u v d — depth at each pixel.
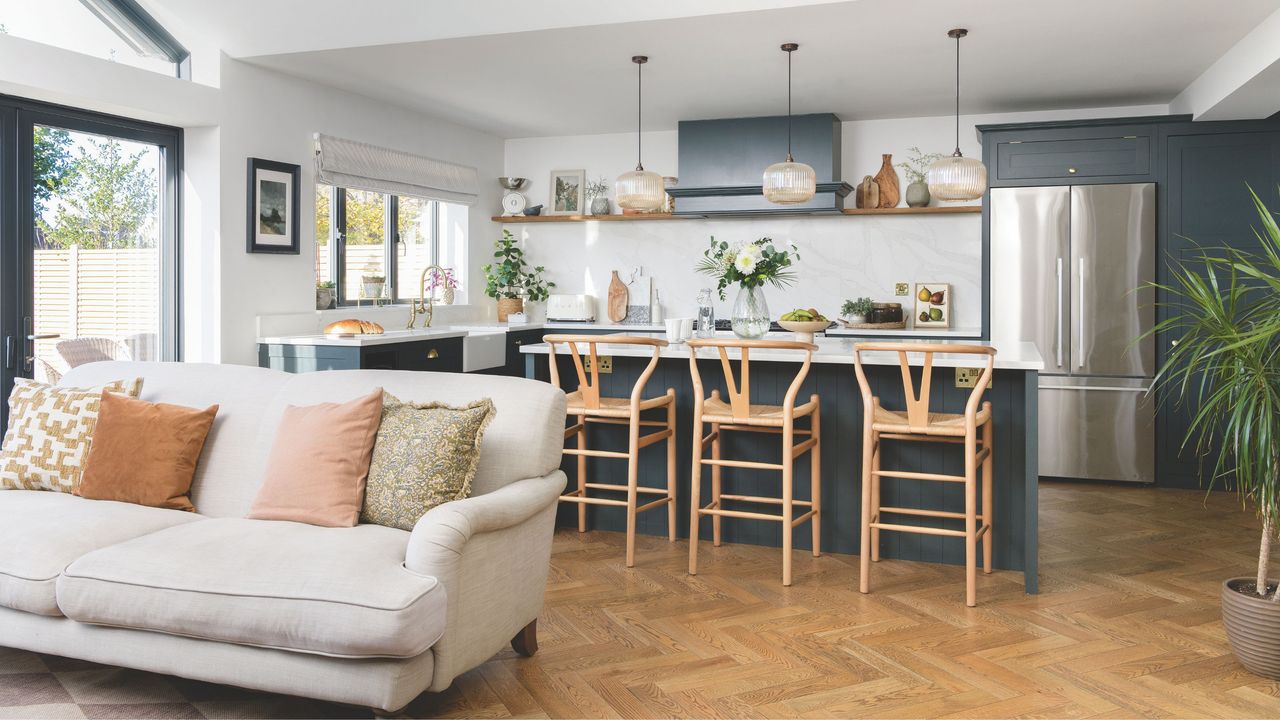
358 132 6.11
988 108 6.42
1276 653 2.79
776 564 4.07
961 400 4.07
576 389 4.74
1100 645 3.10
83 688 2.75
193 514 3.07
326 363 5.21
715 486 4.35
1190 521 4.91
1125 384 5.89
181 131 5.09
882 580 3.85
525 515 2.73
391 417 2.90
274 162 5.38
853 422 4.23
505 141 7.89
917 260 6.83
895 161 6.85
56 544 2.66
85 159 4.62
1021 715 2.58
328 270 6.21
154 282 5.02
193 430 3.17
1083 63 5.21
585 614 3.41
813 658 2.99
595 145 7.66
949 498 4.11
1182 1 4.13
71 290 4.56
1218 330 2.87
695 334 5.06
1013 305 6.07
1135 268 5.85
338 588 2.31
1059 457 6.02
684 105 6.38
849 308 6.69
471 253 7.47
